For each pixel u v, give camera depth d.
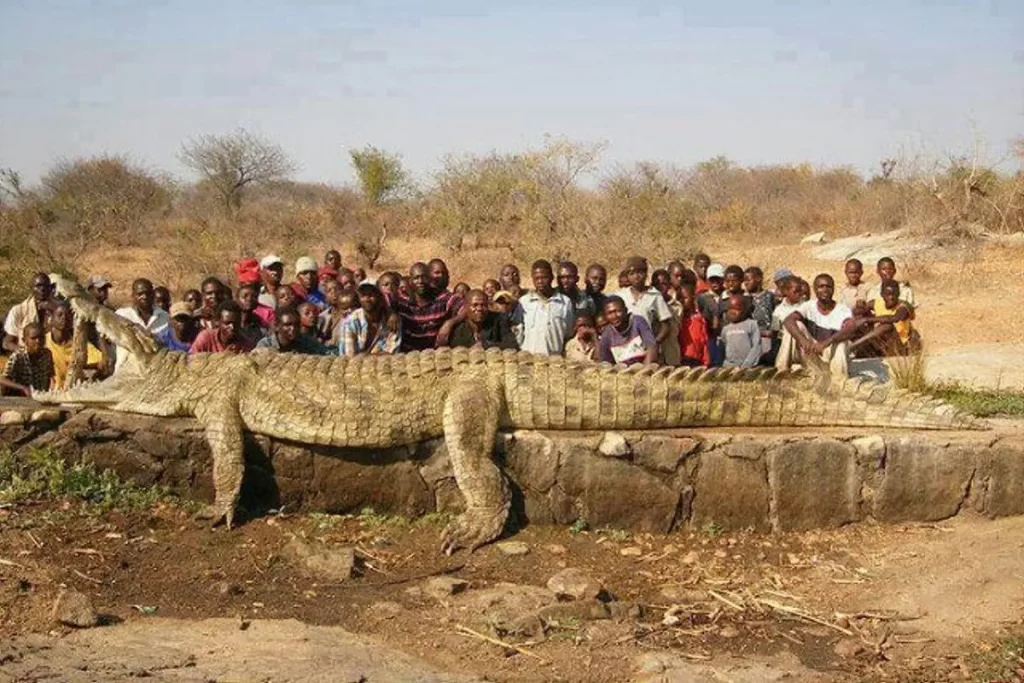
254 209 41.94
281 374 8.59
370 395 8.54
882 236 30.61
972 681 6.55
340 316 10.26
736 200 41.34
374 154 39.16
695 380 8.84
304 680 6.17
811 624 7.37
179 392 8.64
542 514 8.65
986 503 8.88
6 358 10.85
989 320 19.17
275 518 8.55
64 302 10.23
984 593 7.66
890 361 12.14
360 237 34.44
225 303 9.41
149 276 27.45
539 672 6.55
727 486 8.68
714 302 11.47
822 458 8.73
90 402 8.88
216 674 6.22
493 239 31.41
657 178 36.12
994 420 10.49
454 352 8.75
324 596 7.53
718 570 8.16
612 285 23.31
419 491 8.73
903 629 7.27
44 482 8.47
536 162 29.47
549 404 8.67
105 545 7.93
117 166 40.94
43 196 36.78
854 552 8.42
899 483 8.80
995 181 30.23
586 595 7.48
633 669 6.62
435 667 6.58
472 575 7.97
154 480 8.68
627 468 8.64
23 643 6.60
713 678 6.48
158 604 7.30
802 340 10.79
